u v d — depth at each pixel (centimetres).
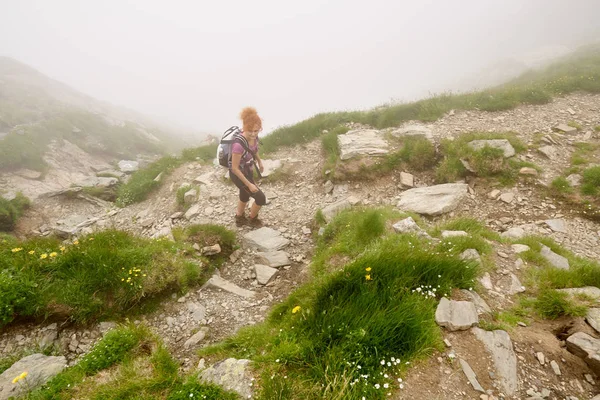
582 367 311
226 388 298
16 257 506
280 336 344
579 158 816
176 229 764
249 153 642
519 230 624
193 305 518
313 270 553
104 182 1474
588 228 641
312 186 955
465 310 362
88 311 462
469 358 313
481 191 785
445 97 1304
